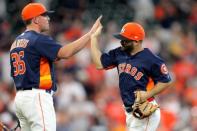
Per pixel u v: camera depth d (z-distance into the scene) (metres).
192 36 63.97
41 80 26.02
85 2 62.00
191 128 46.25
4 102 46.31
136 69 26.72
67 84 49.56
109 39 56.44
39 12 26.52
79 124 44.75
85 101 48.81
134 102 26.69
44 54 25.94
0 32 58.44
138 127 26.97
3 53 54.25
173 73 56.66
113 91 51.12
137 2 63.59
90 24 60.06
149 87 26.89
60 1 61.16
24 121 26.77
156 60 26.72
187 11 66.75
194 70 58.06
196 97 51.91
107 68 27.58
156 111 27.12
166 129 46.16
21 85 26.09
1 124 27.19
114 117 47.31
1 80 51.91
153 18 64.06
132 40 26.83
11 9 60.75
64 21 59.97
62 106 46.44
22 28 58.84
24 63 26.08
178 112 47.84
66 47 25.95
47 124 25.89
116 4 62.41
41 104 25.91
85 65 53.12
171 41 60.84
